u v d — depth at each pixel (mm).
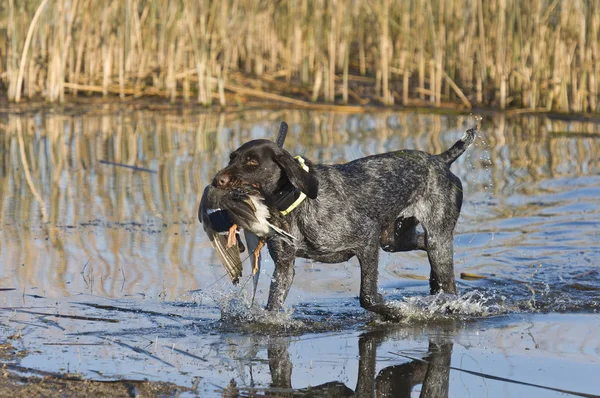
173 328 8555
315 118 22172
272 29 26859
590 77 22750
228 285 10055
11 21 22359
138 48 24344
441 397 6875
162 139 19047
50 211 13141
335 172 9188
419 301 9570
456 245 12125
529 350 8086
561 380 7238
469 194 14742
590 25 22422
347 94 24703
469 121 21953
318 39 24344
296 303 9672
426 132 20250
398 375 7391
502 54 23172
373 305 9062
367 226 9117
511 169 16609
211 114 22250
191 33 23266
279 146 9094
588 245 12070
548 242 12203
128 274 10273
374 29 27422
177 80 25312
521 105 23672
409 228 10242
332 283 10477
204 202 8031
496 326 8922
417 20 25078
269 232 8156
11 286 9664
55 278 10016
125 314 8914
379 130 20469
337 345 8219
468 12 24344
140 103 23266
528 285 10484
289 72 25766
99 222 12586
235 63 26188
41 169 16094
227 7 24609
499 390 7027
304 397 6844
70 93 23969
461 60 24656
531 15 22797
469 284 10555
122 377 7098
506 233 12633
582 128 21094
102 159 17016
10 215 12836
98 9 23625
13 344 7840
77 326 8461
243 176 8258
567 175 16125
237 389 6926
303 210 8766
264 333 8523
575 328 8836
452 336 8555
